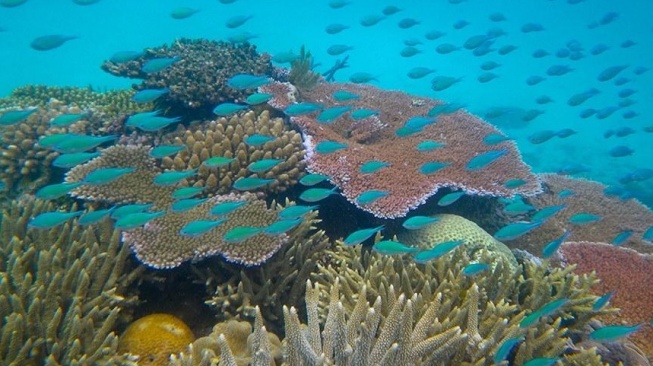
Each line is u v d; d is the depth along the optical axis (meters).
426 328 0.54
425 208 1.14
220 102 1.23
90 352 0.59
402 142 1.32
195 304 0.80
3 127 1.10
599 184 1.67
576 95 1.83
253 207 0.87
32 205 0.85
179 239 0.78
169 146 0.90
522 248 1.25
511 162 1.30
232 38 1.47
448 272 0.77
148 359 0.63
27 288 0.62
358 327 0.53
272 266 0.80
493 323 0.63
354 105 1.47
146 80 1.26
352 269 0.82
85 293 0.67
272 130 1.11
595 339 0.64
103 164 0.94
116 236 0.75
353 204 1.05
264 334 0.51
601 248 1.14
